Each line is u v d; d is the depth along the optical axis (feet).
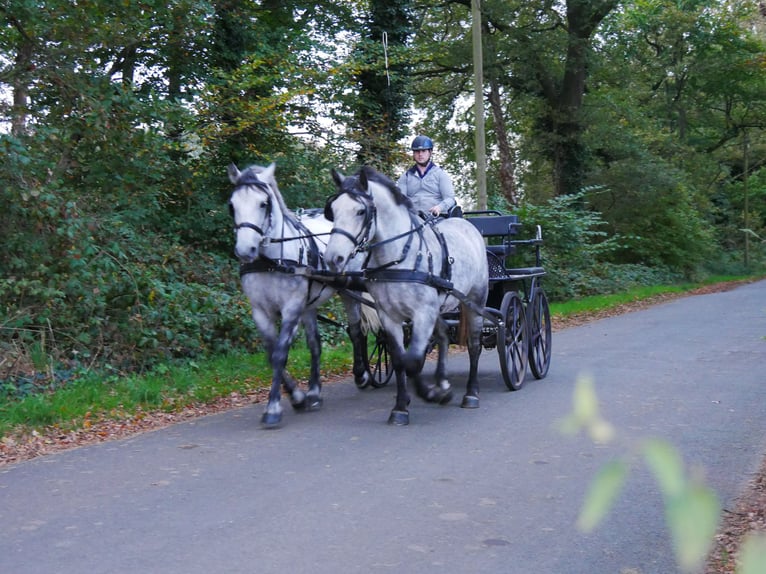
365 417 25.27
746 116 138.21
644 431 22.25
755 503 15.89
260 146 48.37
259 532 14.78
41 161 30.66
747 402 26.13
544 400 27.20
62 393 26.50
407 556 13.50
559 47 89.76
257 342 37.73
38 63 34.60
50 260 30.30
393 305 23.27
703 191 130.62
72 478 18.66
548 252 73.67
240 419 25.41
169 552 13.79
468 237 26.45
